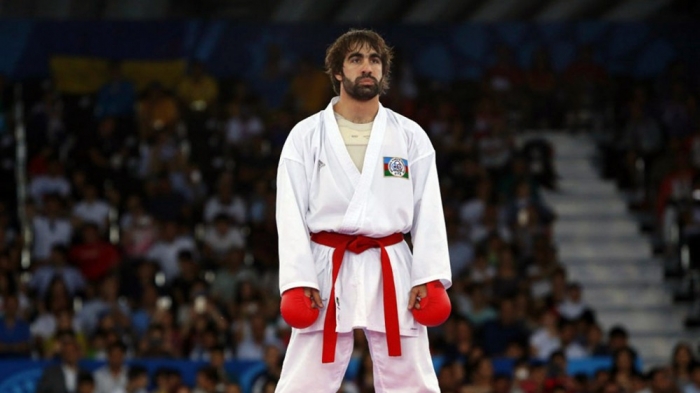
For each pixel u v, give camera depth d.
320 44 38.56
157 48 37.97
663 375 23.28
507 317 26.41
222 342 24.80
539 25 39.22
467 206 31.88
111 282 26.70
